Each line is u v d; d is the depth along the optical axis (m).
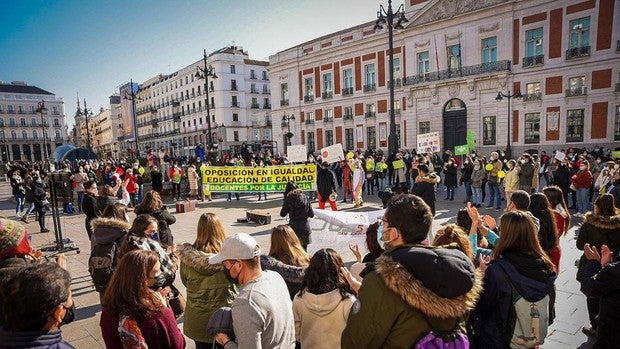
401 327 1.53
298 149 14.78
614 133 25.05
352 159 14.58
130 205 15.17
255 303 2.12
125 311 2.17
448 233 2.74
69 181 8.30
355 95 38.72
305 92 43.66
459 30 31.06
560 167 11.80
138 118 95.12
